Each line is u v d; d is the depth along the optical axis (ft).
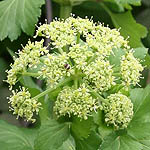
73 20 0.96
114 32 0.97
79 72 0.94
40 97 1.03
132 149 0.98
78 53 0.92
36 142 0.97
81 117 0.93
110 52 0.98
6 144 1.10
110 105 0.95
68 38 0.93
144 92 1.07
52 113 1.09
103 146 1.00
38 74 0.96
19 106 0.94
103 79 0.92
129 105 0.96
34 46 0.95
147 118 1.04
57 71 0.91
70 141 1.13
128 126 1.03
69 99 0.91
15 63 0.96
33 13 1.18
